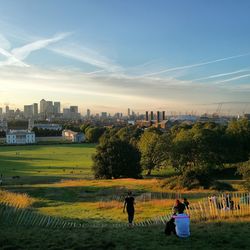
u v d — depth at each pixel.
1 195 47.09
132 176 112.44
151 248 19.25
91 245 20.08
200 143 112.56
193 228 24.73
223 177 108.81
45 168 135.75
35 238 22.23
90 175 116.00
